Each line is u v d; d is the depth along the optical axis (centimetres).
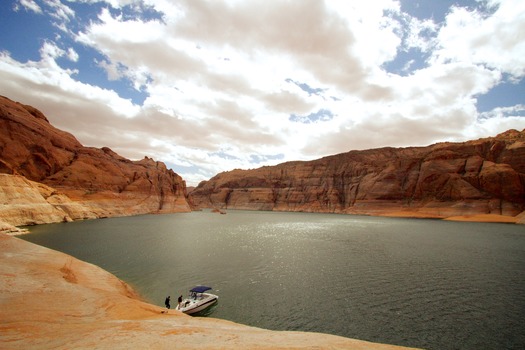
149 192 15550
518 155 12888
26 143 10262
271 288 3103
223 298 2819
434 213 13462
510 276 3481
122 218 11694
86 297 1914
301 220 13312
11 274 2131
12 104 10925
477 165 13550
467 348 1898
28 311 1475
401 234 7562
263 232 8312
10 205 7219
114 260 4309
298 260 4462
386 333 2100
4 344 970
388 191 16288
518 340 1986
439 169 14550
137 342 1002
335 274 3644
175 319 1711
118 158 16050
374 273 3672
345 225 10438
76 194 11062
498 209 11938
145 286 3153
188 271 3781
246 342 1073
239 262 4319
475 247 5497
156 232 7700
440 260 4400
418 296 2834
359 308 2552
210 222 11862
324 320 2323
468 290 2989
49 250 3369
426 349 1880
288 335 1269
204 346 977
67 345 959
